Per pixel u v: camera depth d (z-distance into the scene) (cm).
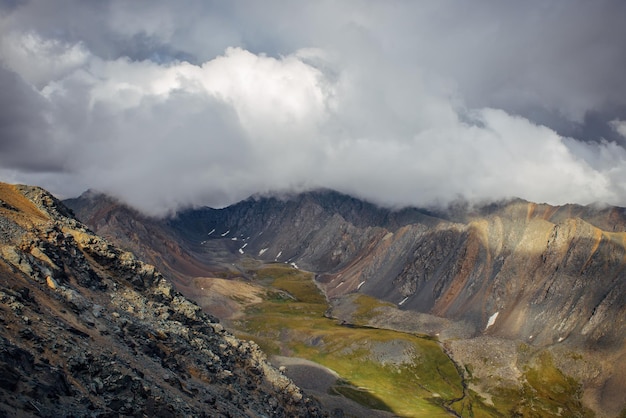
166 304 12388
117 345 8275
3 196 11781
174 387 8406
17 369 5575
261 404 11206
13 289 7500
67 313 8162
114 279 11625
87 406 5956
